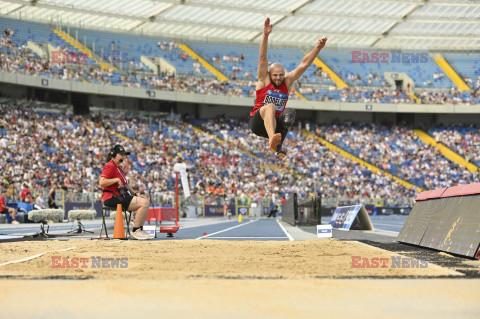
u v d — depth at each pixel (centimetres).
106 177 995
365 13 4875
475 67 5544
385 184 4634
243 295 306
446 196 711
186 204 3538
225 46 5328
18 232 1530
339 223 1716
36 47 4278
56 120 4022
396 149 5088
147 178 3750
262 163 4572
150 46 4988
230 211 3831
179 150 4362
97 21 4781
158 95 4619
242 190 4169
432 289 335
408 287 343
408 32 5275
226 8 4562
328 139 5147
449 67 5544
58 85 4125
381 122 5438
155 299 293
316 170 4669
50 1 4256
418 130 5366
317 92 5253
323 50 5509
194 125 4919
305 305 278
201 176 4119
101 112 4647
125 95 4450
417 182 4753
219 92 4984
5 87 4197
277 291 321
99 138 4028
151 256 588
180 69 5016
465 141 5178
